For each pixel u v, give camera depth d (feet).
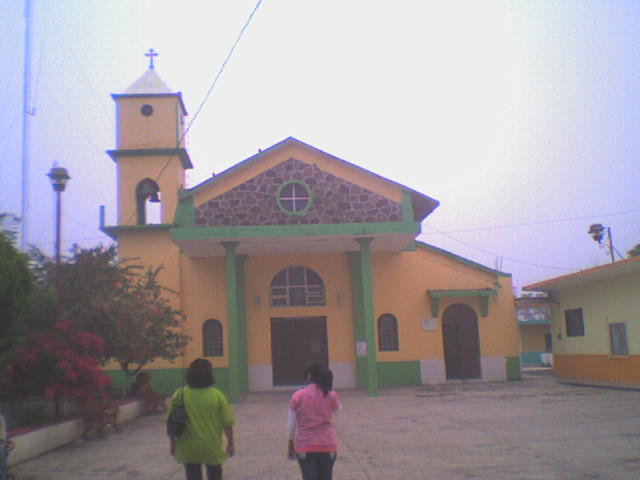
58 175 53.31
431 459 32.09
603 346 71.92
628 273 66.90
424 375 77.82
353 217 69.10
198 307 77.05
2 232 30.63
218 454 21.42
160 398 59.72
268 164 69.77
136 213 83.92
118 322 46.96
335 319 78.13
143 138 86.07
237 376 65.57
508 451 33.19
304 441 21.13
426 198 72.69
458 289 79.36
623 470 27.99
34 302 39.73
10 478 28.58
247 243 70.85
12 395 42.42
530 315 141.90
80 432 43.14
